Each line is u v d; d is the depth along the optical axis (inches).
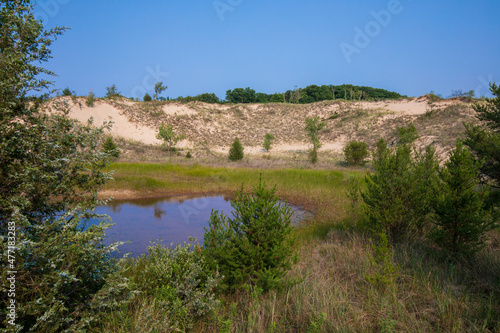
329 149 1736.0
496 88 333.1
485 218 203.9
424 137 1264.8
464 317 130.0
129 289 128.3
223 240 171.6
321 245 243.8
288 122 2294.5
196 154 1611.7
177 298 133.6
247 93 3750.0
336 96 4175.7
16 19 102.7
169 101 2315.5
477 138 309.6
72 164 112.3
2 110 97.7
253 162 1266.0
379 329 125.8
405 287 160.4
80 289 108.7
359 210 311.6
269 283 154.8
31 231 102.4
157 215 394.6
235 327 129.2
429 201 221.6
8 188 101.7
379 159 260.1
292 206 452.8
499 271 166.6
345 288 159.3
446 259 191.8
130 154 1376.7
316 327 118.9
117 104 1974.7
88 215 112.5
